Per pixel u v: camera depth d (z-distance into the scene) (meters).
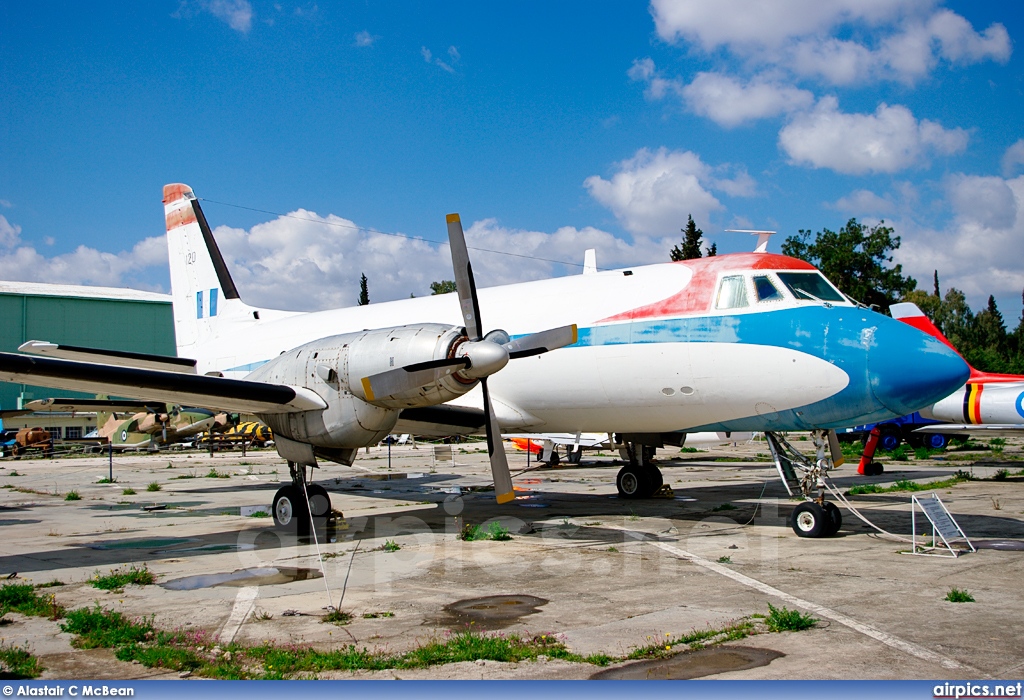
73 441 37.88
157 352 52.84
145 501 15.06
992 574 7.53
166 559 8.75
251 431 35.72
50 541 10.16
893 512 12.19
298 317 16.19
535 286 12.91
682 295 10.88
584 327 11.54
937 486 16.41
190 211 18.30
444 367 9.23
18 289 52.72
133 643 5.40
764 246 11.77
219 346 17.06
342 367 10.11
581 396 11.66
